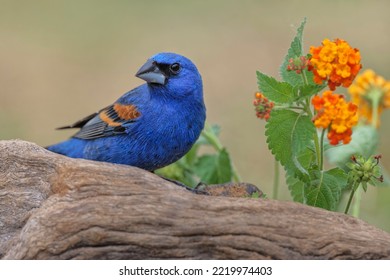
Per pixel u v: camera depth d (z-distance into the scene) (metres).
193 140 10.66
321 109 8.55
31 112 20.02
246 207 7.88
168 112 10.37
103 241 7.68
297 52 9.08
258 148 18.25
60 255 7.67
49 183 8.41
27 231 7.79
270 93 9.02
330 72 8.66
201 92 10.58
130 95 10.84
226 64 22.27
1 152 8.62
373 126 11.50
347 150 11.41
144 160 10.76
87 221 7.69
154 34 23.98
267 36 23.64
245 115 19.72
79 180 8.01
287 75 9.28
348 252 7.82
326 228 7.90
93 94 20.95
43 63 22.28
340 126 8.55
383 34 23.36
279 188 15.66
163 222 7.73
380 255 7.85
